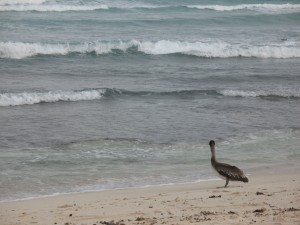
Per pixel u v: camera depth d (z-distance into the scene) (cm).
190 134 3103
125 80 4656
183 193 1997
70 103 3878
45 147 2798
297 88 4388
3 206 1906
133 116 3506
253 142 2961
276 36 6988
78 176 2359
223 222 1473
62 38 6250
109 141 2927
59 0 8375
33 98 3884
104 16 7725
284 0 10131
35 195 2105
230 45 6131
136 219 1577
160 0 9075
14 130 3122
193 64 5488
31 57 5506
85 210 1767
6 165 2489
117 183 2269
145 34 6706
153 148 2828
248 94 4147
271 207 1697
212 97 4075
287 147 2873
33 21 7150
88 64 5353
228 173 2108
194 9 8688
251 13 8594
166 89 4300
